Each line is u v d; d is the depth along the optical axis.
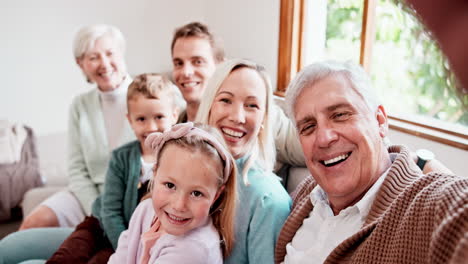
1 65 2.69
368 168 0.85
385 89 2.00
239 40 2.65
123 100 2.00
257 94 1.14
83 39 1.91
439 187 0.68
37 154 2.57
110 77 1.95
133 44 2.97
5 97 2.75
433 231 0.62
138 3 2.91
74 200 1.91
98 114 1.98
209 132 0.99
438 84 1.65
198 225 0.95
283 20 2.20
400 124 1.56
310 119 0.89
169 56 3.08
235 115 1.13
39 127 2.89
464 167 1.29
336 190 0.87
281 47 2.26
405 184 0.82
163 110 1.47
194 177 0.91
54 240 1.58
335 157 0.85
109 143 2.00
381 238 0.74
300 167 1.48
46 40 2.75
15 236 1.55
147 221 1.09
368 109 0.86
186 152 0.91
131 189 1.45
